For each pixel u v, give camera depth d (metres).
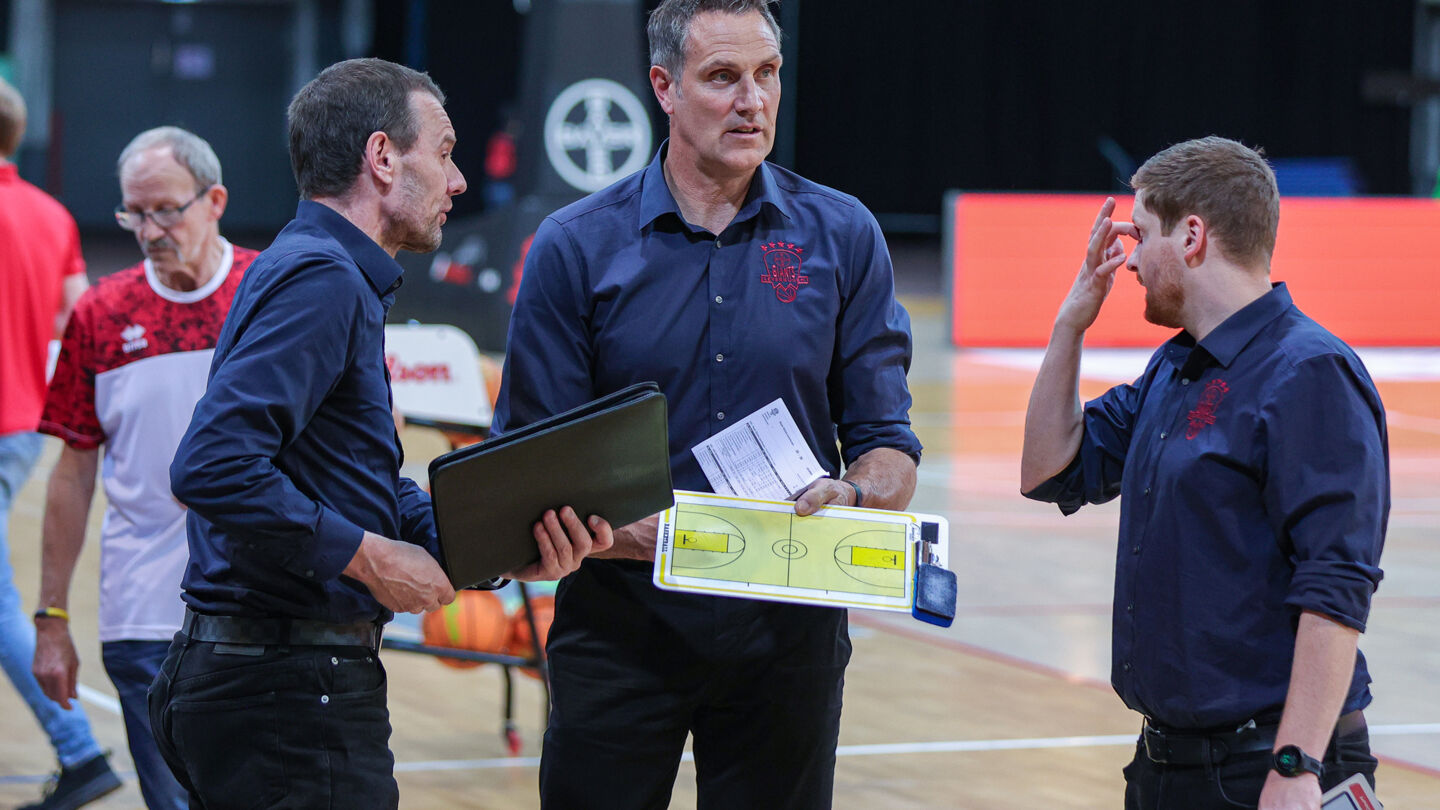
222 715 4.71
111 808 8.27
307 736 4.72
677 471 5.36
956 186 48.81
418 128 4.91
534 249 5.45
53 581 6.96
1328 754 4.75
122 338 6.89
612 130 24.20
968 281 30.12
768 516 5.09
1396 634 12.14
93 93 48.06
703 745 5.68
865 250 5.55
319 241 4.73
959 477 18.33
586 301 5.38
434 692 10.74
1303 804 4.37
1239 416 4.72
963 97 48.22
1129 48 48.25
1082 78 48.41
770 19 5.23
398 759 9.18
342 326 4.57
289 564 4.48
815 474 5.29
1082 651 11.62
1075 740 9.55
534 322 5.38
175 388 6.88
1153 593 4.88
